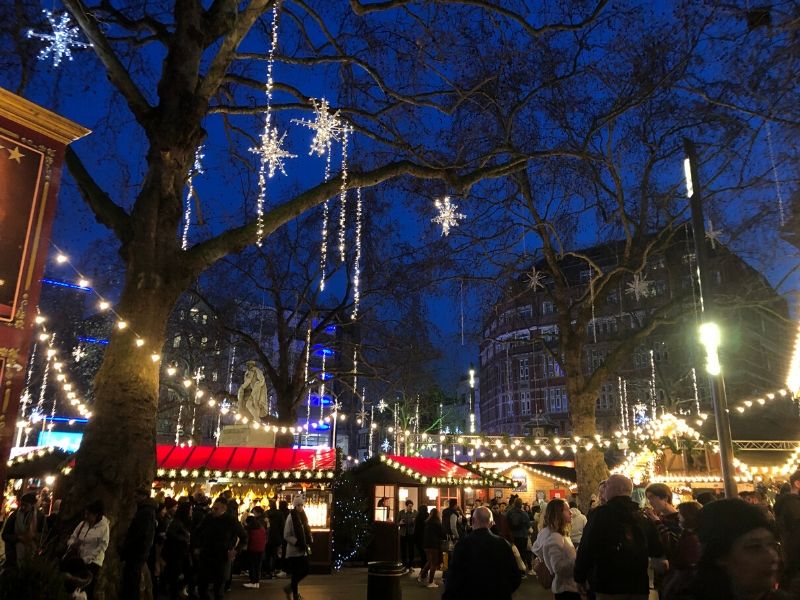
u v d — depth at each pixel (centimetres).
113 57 1049
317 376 2920
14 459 1848
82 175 1132
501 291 2428
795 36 1171
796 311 1939
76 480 891
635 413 5475
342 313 3070
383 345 3131
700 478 2239
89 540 774
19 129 583
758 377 3522
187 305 3394
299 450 1991
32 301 573
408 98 1406
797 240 1838
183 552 1185
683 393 4281
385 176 1356
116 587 845
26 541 816
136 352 970
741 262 2325
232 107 1452
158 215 1038
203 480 1722
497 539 577
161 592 1352
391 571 971
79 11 1024
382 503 2138
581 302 2270
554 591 652
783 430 2344
